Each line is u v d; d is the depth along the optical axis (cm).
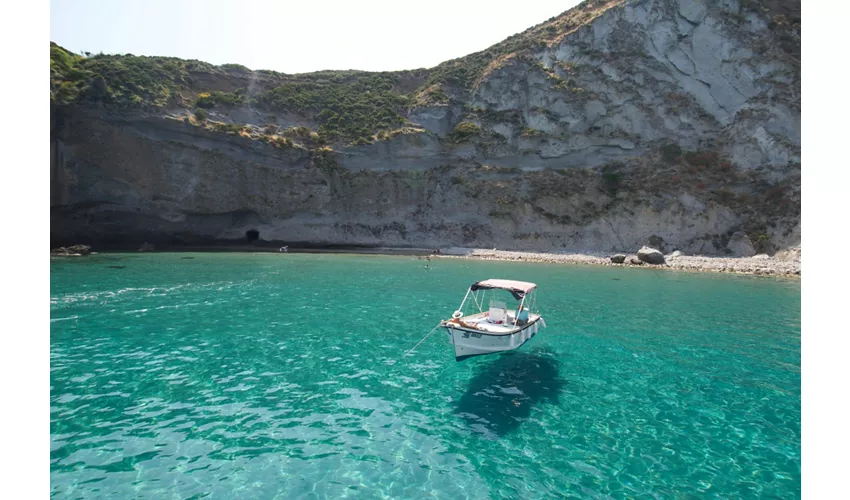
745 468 895
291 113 6562
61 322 1873
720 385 1335
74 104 4912
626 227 5322
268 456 902
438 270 3956
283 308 2252
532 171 5969
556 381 1358
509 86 6538
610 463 908
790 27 5572
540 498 788
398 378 1352
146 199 5303
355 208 6153
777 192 4909
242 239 5984
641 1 6134
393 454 923
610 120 5862
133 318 1964
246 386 1258
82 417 1046
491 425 1062
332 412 1110
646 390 1294
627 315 2259
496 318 1582
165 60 6325
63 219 5066
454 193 6122
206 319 1989
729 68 5638
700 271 4081
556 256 5056
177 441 950
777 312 2339
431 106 6650
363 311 2227
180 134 5384
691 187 5209
